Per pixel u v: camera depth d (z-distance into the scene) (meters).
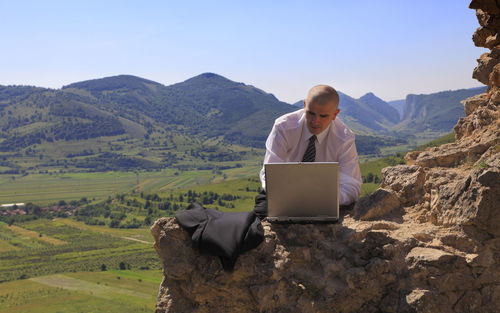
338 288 3.38
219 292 3.56
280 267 3.48
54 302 163.75
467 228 3.46
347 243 3.58
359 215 4.03
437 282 3.25
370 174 173.00
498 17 6.35
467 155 5.45
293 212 3.66
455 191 3.66
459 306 3.25
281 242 3.64
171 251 3.69
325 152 4.09
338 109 3.76
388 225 3.75
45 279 199.62
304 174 3.59
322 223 3.67
